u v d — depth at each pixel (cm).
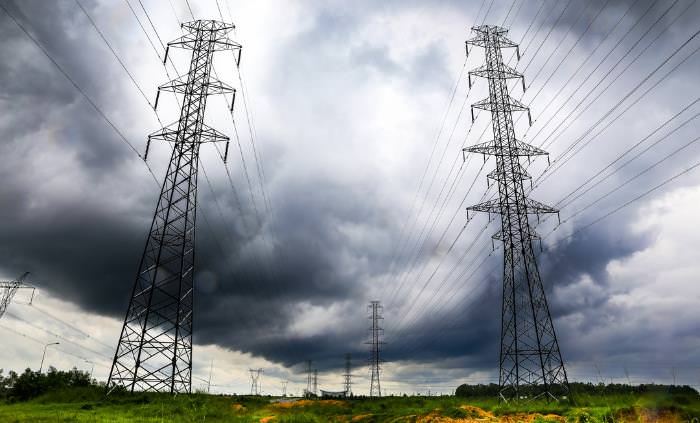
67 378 5547
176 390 3625
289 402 6009
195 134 4225
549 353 4388
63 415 2647
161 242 3872
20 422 2389
